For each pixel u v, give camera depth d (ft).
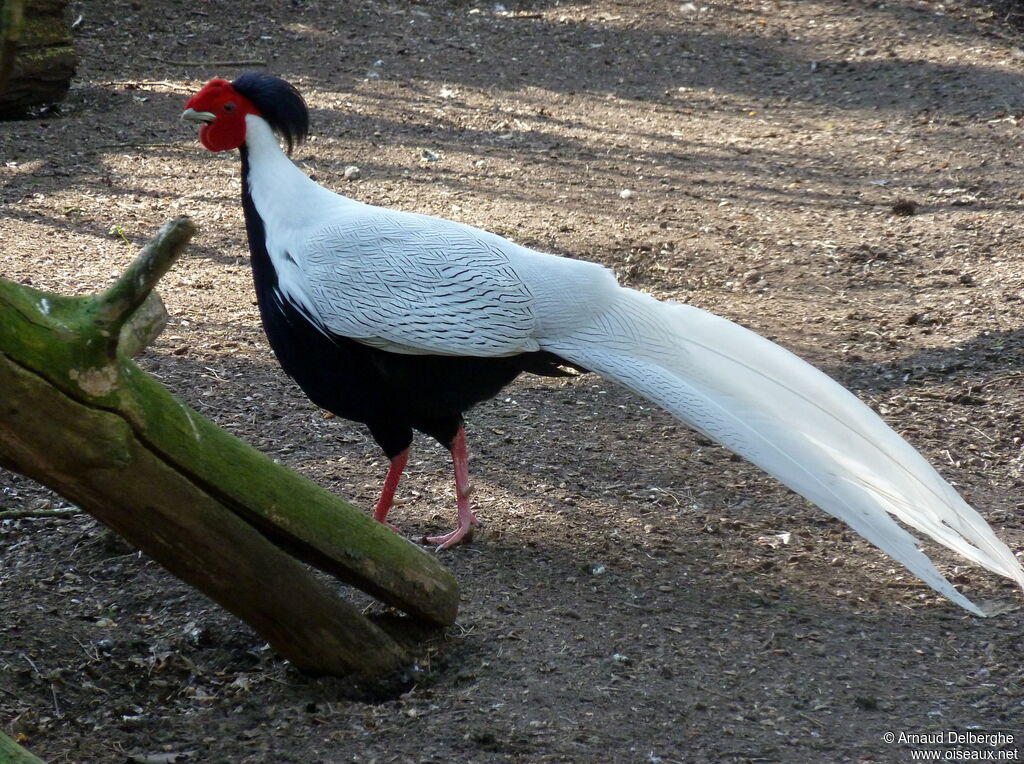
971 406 35.06
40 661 22.09
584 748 19.02
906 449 23.12
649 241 50.29
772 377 23.84
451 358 24.48
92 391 16.78
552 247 48.96
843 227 52.42
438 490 29.84
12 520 27.84
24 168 56.03
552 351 24.26
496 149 63.98
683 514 28.73
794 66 80.74
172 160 58.75
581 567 25.71
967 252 48.32
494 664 21.57
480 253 24.02
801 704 20.49
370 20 87.76
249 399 34.86
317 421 33.83
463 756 18.90
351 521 20.20
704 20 89.56
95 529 27.37
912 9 89.45
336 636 20.84
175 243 16.20
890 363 38.06
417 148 63.16
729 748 19.08
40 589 24.91
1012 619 23.75
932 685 21.24
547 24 88.79
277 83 24.91
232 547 19.08
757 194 57.57
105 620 23.86
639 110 72.64
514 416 34.73
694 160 63.26
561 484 30.27
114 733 20.03
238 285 44.29
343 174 57.93
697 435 33.71
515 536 27.27
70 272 43.37
